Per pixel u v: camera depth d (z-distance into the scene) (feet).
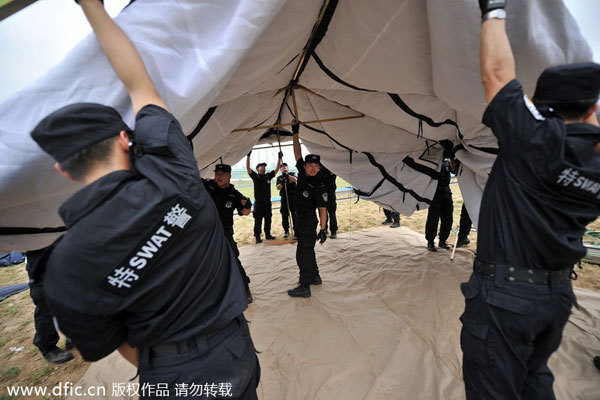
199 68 3.70
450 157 10.98
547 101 3.32
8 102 3.14
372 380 6.84
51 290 2.24
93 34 3.22
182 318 2.79
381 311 9.82
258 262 15.84
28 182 3.41
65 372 8.20
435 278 12.07
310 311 10.10
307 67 8.24
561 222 3.23
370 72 6.83
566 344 7.38
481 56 3.48
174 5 3.50
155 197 2.42
